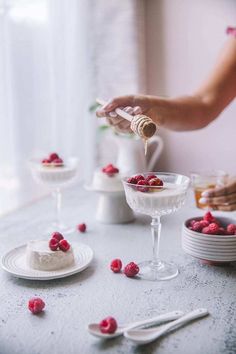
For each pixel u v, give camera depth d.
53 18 1.42
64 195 1.17
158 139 1.40
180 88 1.51
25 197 1.40
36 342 0.51
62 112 1.49
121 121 0.84
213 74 1.05
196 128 1.02
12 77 1.31
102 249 0.79
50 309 0.58
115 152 1.56
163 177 0.71
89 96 1.55
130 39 1.48
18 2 1.30
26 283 0.66
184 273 0.69
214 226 0.72
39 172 0.89
